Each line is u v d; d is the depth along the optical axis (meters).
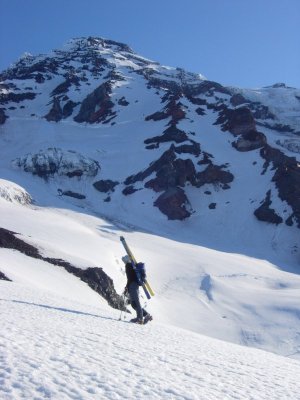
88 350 6.64
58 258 42.66
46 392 4.29
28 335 6.82
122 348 7.40
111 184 112.56
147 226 95.75
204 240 93.38
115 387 4.88
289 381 7.32
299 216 97.38
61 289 35.47
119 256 60.44
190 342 10.10
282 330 44.84
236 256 79.44
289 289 60.69
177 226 98.12
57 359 5.64
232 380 6.53
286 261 87.31
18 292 13.41
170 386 5.39
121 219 97.50
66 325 8.65
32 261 40.03
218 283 59.28
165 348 8.36
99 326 9.59
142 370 5.99
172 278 62.00
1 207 73.06
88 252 55.78
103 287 41.66
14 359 5.24
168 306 51.88
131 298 11.74
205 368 7.08
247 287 60.16
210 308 52.19
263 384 6.65
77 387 4.62
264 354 11.30
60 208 91.88
